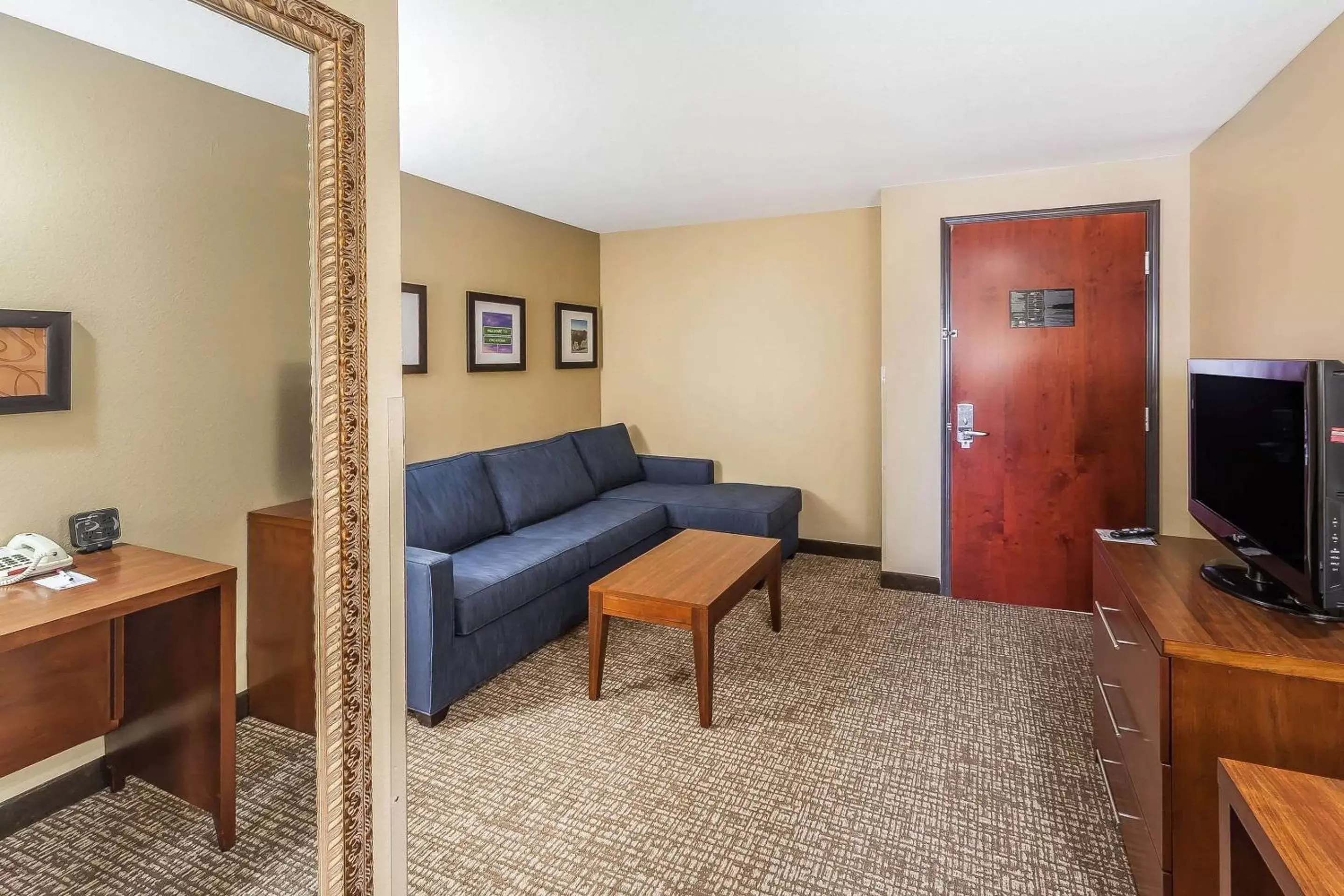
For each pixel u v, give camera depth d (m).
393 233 1.28
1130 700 1.73
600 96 2.51
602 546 3.55
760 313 4.79
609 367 5.26
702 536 3.47
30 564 0.94
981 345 3.73
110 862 1.03
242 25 1.02
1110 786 2.01
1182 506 3.41
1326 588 1.38
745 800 2.06
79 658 0.99
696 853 1.84
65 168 0.93
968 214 3.70
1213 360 2.03
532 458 4.00
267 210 1.09
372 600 1.27
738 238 4.81
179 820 1.08
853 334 4.53
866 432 4.55
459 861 1.81
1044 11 1.94
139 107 0.99
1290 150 2.30
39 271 0.92
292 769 1.16
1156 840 1.49
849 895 1.69
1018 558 3.74
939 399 3.84
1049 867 1.78
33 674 0.95
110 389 1.00
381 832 1.31
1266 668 1.35
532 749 2.35
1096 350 3.52
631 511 4.10
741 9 1.90
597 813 2.00
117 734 1.02
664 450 5.16
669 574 2.84
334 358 1.13
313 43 1.10
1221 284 2.92
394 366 1.30
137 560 1.03
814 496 4.73
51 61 0.91
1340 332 2.02
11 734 0.93
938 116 2.75
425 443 3.70
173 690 1.07
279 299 1.11
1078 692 2.74
